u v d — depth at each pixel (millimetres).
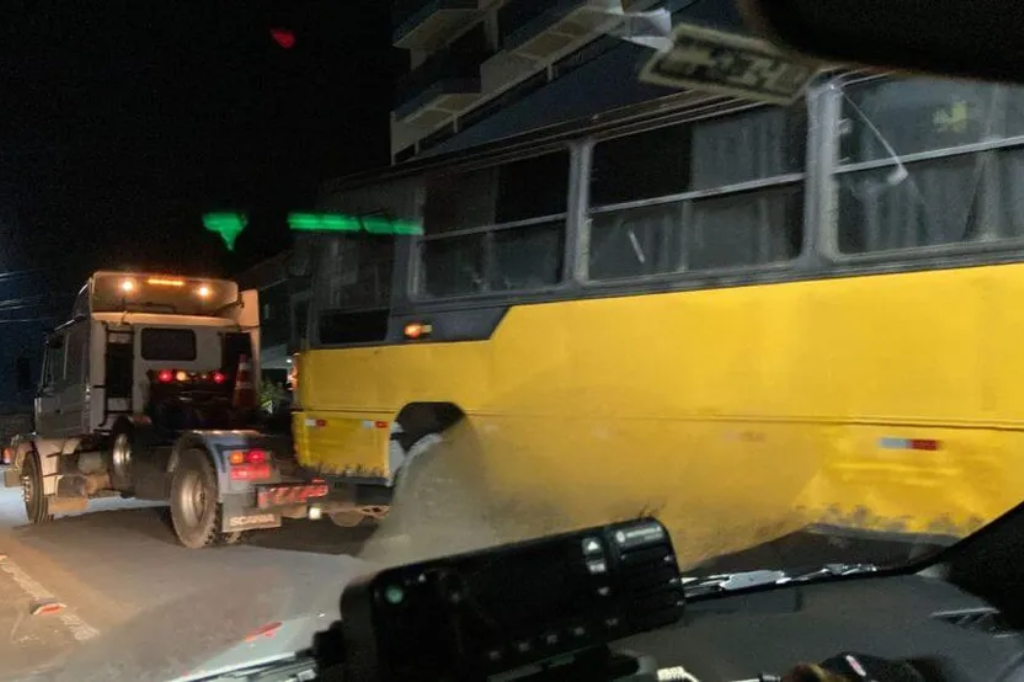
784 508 6023
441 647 2160
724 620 3488
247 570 9086
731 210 6496
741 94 5359
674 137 6852
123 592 8516
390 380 8461
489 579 2277
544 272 7523
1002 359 5285
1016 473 5203
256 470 10609
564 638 2307
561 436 7234
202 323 13453
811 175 6074
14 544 11719
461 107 24094
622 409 6883
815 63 4094
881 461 5645
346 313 8945
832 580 4031
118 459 12500
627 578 2453
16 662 6395
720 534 6266
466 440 7941
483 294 7852
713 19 4801
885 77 5828
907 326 5621
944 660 3145
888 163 5797
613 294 7016
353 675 2203
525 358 7512
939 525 5422
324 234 9211
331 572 8156
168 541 11391
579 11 16312
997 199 5395
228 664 3273
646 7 9375
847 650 3275
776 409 6113
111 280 13234
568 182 7387
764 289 6246
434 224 8328
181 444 11203
